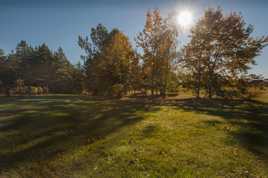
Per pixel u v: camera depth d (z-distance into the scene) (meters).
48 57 79.06
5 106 17.73
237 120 11.89
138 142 7.54
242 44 25.14
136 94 32.84
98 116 12.65
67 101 23.61
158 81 26.19
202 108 17.72
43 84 67.19
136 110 15.16
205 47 25.42
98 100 25.67
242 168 5.57
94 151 6.80
